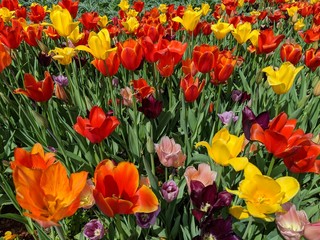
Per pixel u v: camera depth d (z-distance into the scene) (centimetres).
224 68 65
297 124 73
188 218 54
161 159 47
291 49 75
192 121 69
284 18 149
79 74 94
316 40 102
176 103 74
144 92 64
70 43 99
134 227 49
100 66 65
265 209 33
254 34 80
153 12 127
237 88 91
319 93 71
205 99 82
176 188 45
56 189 30
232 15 130
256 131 39
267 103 80
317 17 116
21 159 34
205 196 39
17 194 28
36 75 93
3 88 86
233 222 50
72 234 62
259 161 56
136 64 64
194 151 68
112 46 104
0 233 68
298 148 37
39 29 90
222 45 125
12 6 119
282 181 35
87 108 76
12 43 80
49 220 28
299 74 94
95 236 45
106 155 60
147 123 69
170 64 65
